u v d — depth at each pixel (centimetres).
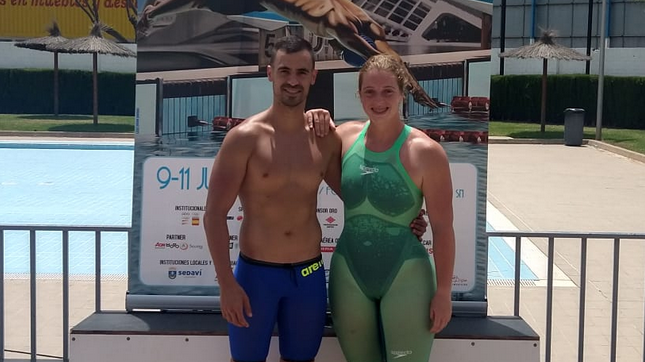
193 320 399
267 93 408
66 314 433
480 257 407
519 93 3178
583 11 3409
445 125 407
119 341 381
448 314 334
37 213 1205
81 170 1689
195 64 407
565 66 3331
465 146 407
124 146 2117
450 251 332
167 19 405
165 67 407
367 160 339
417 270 339
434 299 335
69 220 1152
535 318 610
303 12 405
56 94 3003
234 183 332
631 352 534
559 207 1230
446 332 381
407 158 333
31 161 1834
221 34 406
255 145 334
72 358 382
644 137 2562
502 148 2288
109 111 3133
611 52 3219
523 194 1366
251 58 407
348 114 408
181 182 409
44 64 3158
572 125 2372
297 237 342
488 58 404
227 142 334
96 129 2588
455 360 381
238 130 335
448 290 334
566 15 3444
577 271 761
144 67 406
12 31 3114
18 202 1295
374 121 334
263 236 340
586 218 1138
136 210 409
